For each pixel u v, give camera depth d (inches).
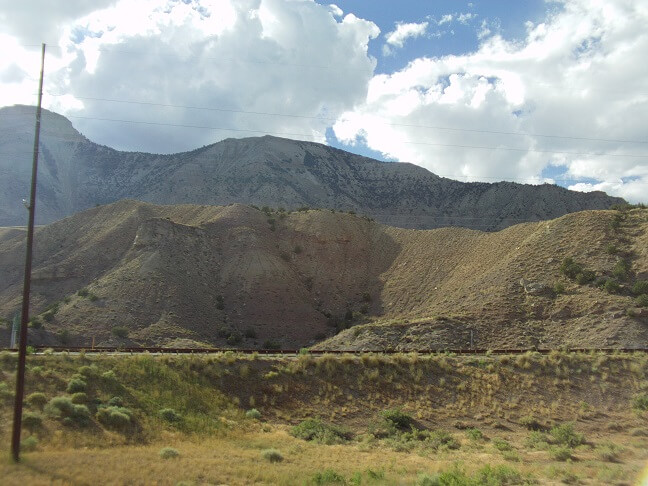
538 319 2591.0
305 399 1558.8
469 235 4227.4
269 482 840.3
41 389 1222.9
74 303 3417.8
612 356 1863.9
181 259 4121.6
